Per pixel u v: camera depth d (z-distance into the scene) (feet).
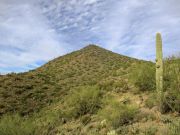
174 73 42.19
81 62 180.24
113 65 162.71
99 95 50.90
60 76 131.75
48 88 91.97
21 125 35.76
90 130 36.50
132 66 72.49
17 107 68.44
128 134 30.42
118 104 39.68
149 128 30.19
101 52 219.20
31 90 85.10
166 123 31.24
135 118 34.96
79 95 50.55
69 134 37.11
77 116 45.19
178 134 26.32
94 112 44.42
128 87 50.96
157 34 36.81
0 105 67.77
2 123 35.40
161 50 36.45
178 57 48.26
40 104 72.90
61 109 52.90
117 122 34.86
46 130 38.14
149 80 45.93
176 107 34.19
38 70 164.55
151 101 38.06
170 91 37.29
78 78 125.90
